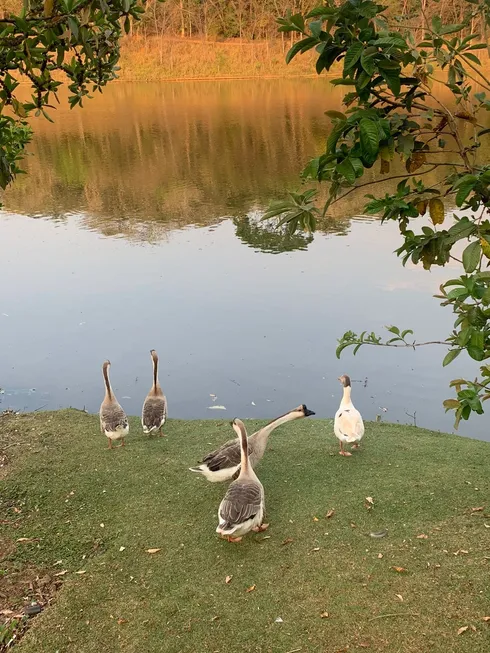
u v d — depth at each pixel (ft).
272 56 179.73
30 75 14.11
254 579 16.34
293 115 113.70
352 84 9.21
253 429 25.22
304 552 17.03
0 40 13.34
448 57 9.84
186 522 18.79
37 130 112.88
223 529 16.66
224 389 30.86
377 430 25.02
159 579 16.69
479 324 9.95
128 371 33.19
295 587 15.94
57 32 13.33
